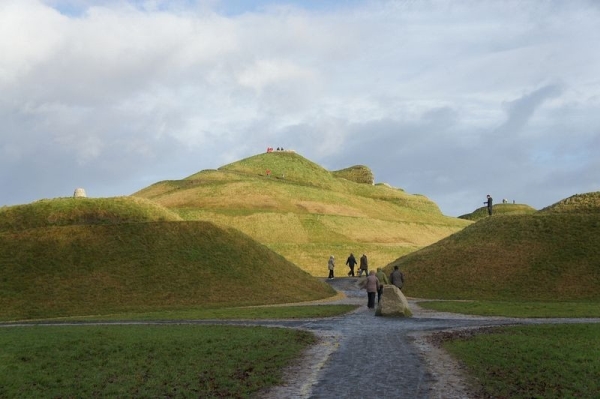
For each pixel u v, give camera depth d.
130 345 22.30
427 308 42.25
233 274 53.44
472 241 66.38
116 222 61.16
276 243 100.88
